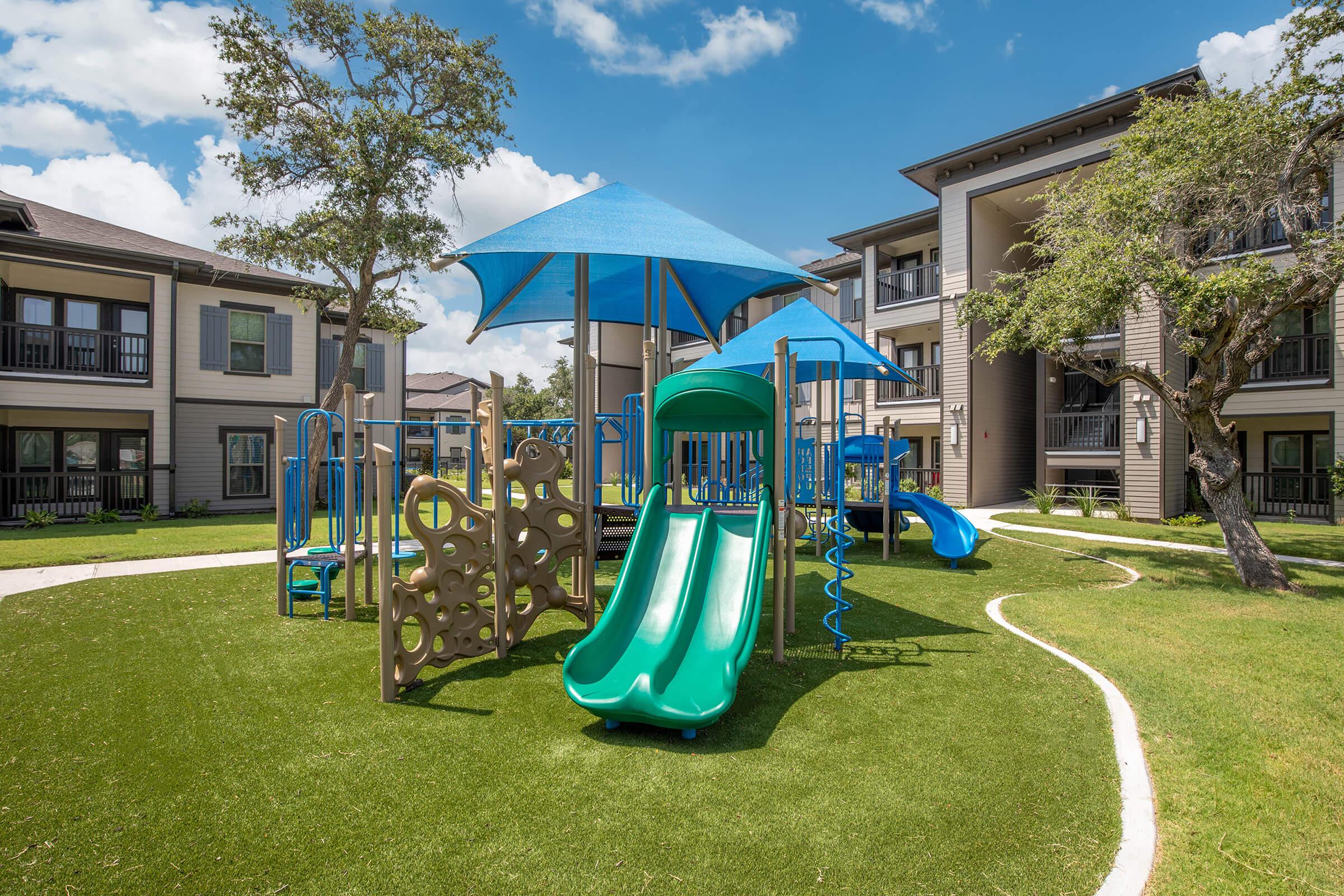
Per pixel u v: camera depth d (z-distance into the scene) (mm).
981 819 2832
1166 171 8250
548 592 5594
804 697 4254
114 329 16641
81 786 3094
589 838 2680
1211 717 3928
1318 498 14664
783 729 3760
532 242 5500
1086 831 2754
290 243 12812
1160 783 3180
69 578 8297
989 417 17953
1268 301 7414
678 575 4742
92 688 4406
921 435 20281
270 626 6012
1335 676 4617
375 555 8703
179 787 3090
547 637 5641
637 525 4969
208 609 6672
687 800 2969
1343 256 6660
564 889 2369
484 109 13844
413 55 13156
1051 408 17875
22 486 16031
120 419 17344
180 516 16109
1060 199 9922
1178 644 5375
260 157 12758
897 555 10266
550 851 2590
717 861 2525
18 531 13211
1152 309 14422
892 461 10758
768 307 25406
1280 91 7699
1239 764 3371
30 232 14328
